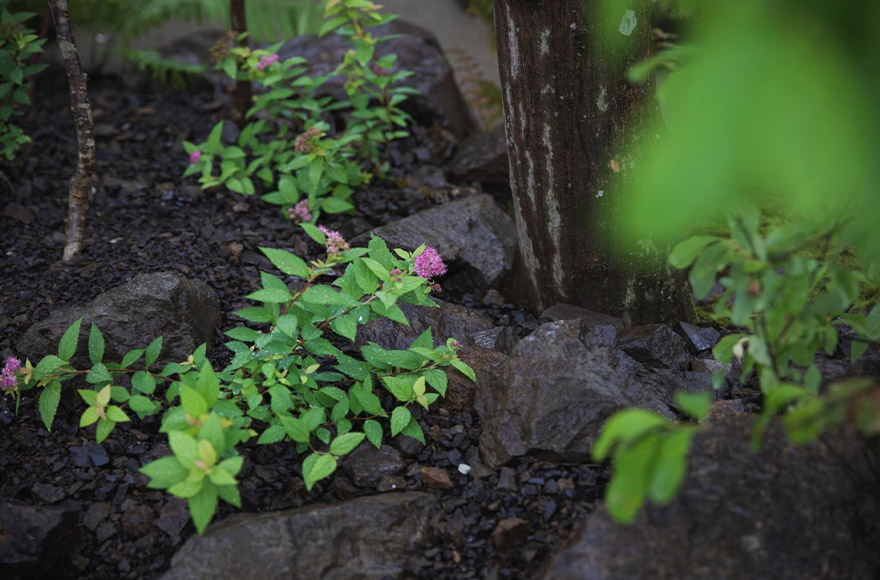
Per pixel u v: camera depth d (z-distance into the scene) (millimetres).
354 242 3553
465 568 2219
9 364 2543
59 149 4555
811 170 1119
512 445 2518
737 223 1876
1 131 3900
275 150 4312
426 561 2232
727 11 1183
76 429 2725
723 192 1116
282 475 2555
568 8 2602
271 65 4066
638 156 2859
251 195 4156
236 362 2521
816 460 1997
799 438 1642
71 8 5406
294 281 3469
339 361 2672
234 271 3527
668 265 3139
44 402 2559
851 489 1946
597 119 2773
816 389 1977
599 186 2896
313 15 5715
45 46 5859
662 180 1137
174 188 4254
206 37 6078
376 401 2566
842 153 1112
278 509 2451
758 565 1848
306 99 4164
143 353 2816
